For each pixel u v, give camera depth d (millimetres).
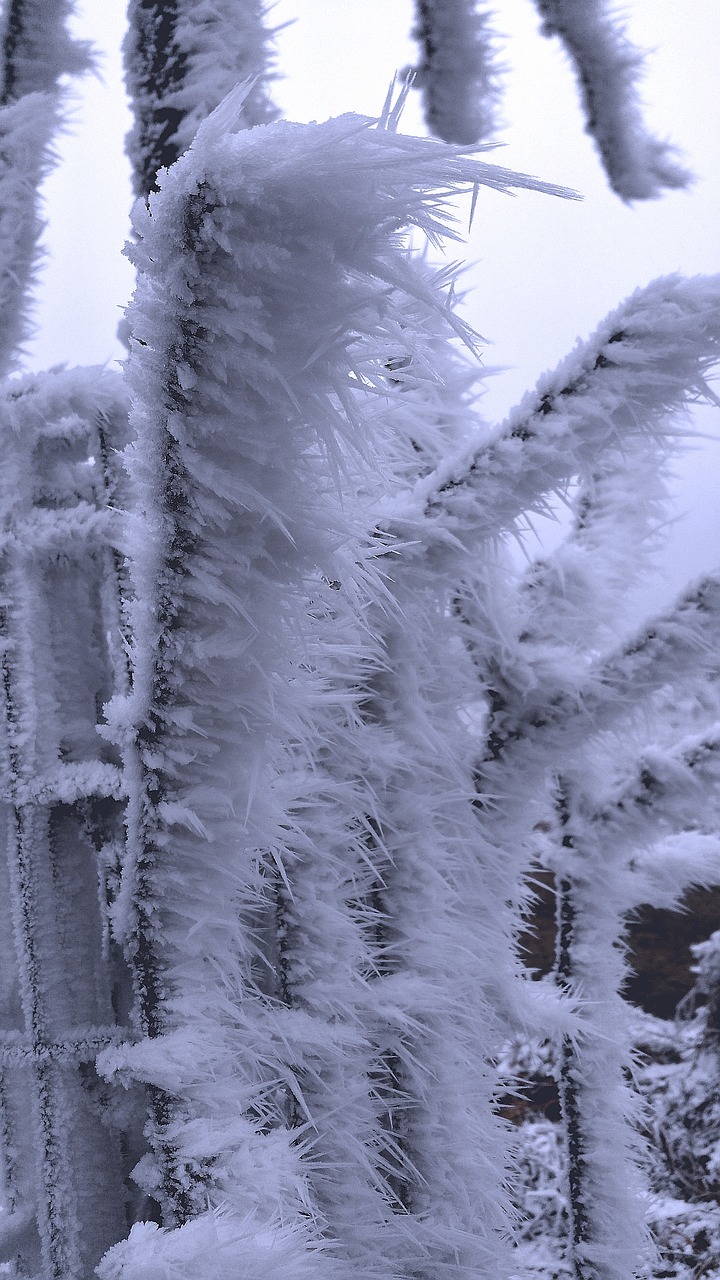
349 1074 1395
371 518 1354
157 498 1178
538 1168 2941
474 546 1395
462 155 1104
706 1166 3205
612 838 1604
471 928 1506
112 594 1385
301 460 1187
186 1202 1244
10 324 1425
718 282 1302
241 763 1242
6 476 1388
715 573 1461
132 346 1155
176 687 1222
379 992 1411
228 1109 1280
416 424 1492
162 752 1237
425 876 1453
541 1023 1539
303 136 1106
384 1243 1384
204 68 1437
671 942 4539
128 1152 1354
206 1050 1272
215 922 1272
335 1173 1361
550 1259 2451
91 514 1386
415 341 1199
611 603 1576
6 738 1368
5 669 1370
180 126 1443
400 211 1120
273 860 1382
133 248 1134
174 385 1153
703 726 1600
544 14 1633
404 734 1456
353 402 1172
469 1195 1448
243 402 1157
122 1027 1353
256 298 1131
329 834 1402
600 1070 1604
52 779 1364
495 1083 1519
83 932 1376
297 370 1151
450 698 1510
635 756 1592
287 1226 1231
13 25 1461
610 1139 1603
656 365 1310
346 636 1369
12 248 1415
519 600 1562
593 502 1628
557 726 1499
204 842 1257
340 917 1391
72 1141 1339
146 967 1281
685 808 1576
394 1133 1422
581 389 1324
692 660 1468
